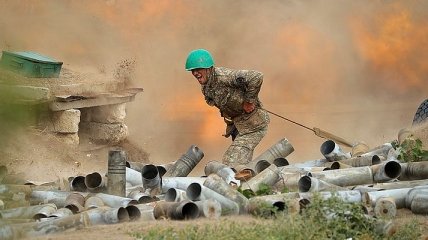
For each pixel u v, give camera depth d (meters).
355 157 31.31
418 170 27.95
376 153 33.06
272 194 26.64
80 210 26.36
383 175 28.16
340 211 22.31
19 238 22.31
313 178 26.58
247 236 20.88
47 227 22.89
